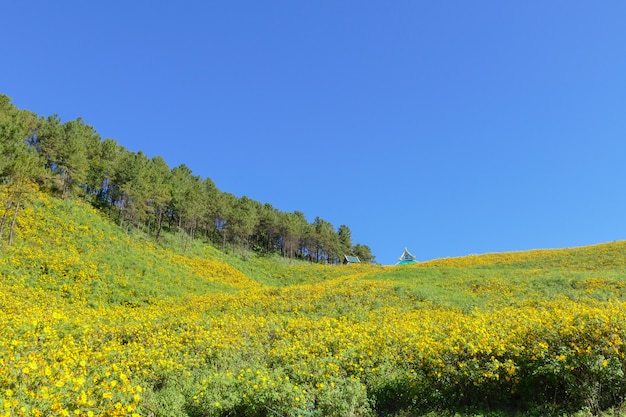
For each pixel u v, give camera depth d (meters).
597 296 19.59
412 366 8.73
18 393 5.03
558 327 7.36
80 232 34.88
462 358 7.80
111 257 32.12
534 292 22.81
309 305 20.44
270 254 71.69
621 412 5.72
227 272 43.97
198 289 33.31
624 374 6.12
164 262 37.84
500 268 38.38
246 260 60.03
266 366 10.30
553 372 6.57
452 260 47.97
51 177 39.38
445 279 30.45
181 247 48.53
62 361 8.07
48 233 31.98
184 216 53.03
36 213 34.28
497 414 6.67
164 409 7.57
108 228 39.78
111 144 52.62
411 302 21.31
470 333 8.72
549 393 6.82
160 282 31.25
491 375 6.92
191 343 13.20
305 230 79.31
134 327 16.12
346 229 99.06
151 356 11.55
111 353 11.41
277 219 72.12
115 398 6.08
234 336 13.73
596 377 6.27
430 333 10.67
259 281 48.03
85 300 23.41
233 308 21.50
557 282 24.61
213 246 59.41
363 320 16.86
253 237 75.44
